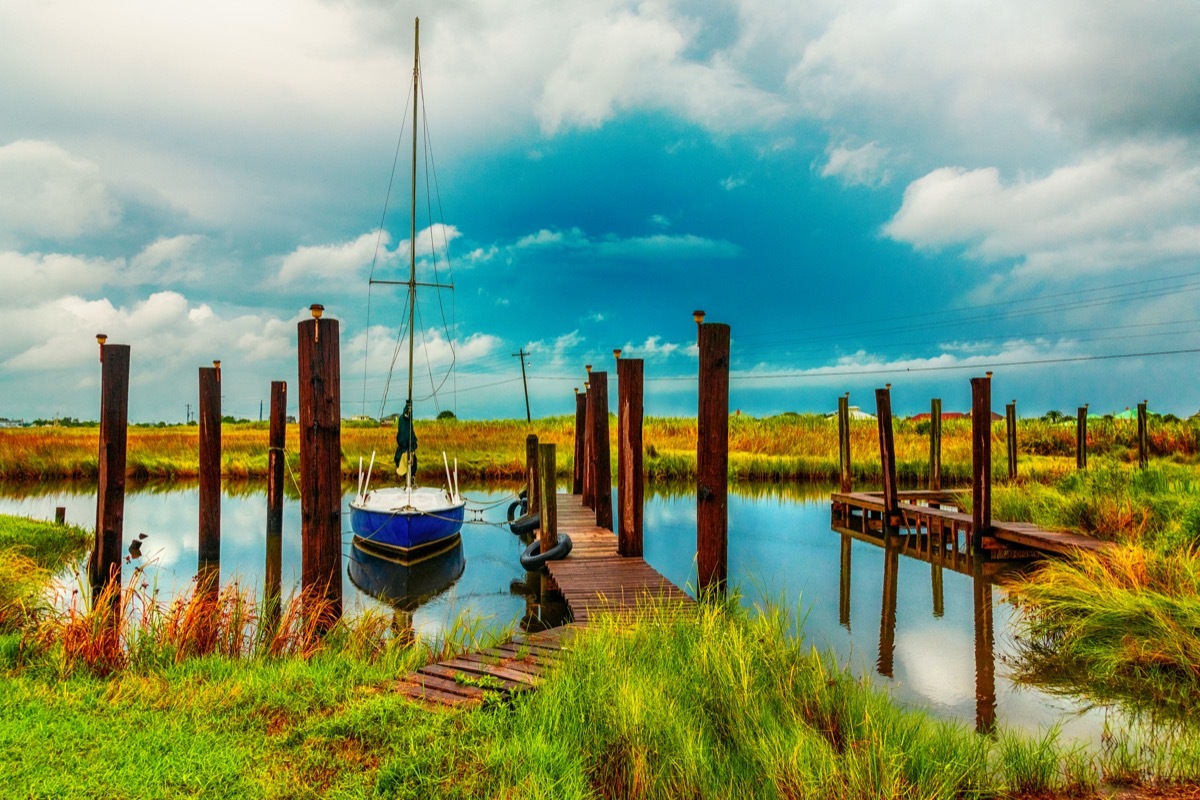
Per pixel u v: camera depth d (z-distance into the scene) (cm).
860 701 632
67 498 2548
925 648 1003
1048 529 1500
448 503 1822
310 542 827
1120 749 611
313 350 826
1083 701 787
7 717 555
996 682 860
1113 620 900
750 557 1677
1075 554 1220
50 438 3425
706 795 482
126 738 525
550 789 461
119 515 1161
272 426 1777
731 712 580
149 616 803
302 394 832
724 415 983
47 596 1026
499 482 3291
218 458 1579
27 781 453
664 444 3928
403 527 1549
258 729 554
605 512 1645
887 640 1044
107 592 816
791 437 3797
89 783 454
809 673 659
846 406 2206
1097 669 848
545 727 543
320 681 653
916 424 4144
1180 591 931
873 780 488
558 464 3397
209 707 592
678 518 2220
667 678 623
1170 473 1739
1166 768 564
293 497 2652
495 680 645
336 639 817
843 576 1491
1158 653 809
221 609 822
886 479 1858
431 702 605
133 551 1627
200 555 1558
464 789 464
